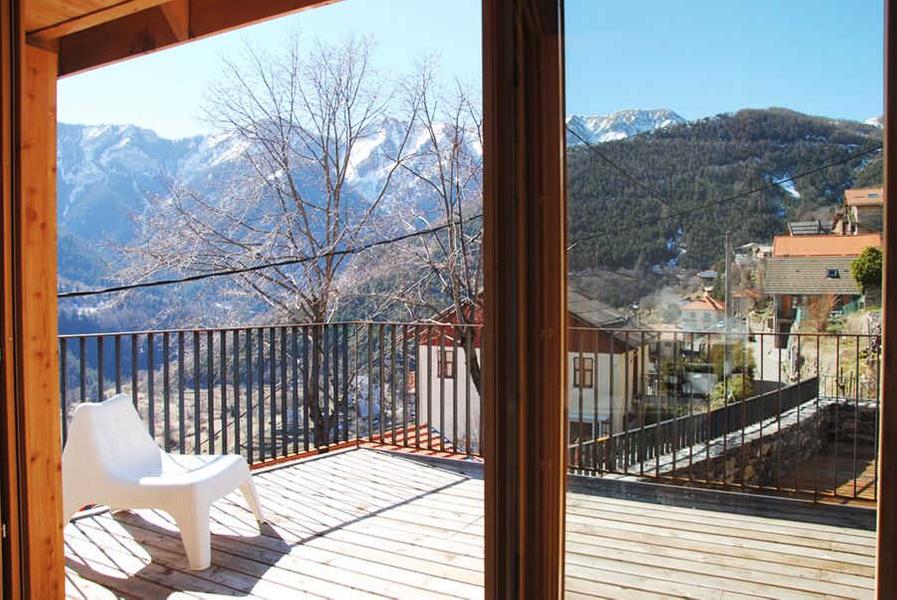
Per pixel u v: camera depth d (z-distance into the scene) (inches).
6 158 88.3
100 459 120.4
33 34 98.2
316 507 146.3
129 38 123.6
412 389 411.8
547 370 70.0
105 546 124.3
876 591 49.1
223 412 173.9
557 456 69.9
